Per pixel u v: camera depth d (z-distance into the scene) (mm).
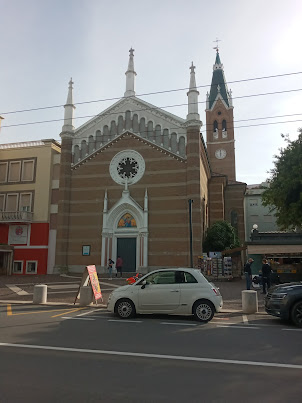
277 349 7645
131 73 33406
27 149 34719
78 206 31641
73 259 30766
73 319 11383
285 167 20172
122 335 8930
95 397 4855
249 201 54188
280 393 5070
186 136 30297
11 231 33469
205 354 7145
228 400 4805
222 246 29562
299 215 19312
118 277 27516
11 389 5113
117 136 31875
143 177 30594
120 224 30656
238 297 17625
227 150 60562
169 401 4754
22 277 28281
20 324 10336
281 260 25984
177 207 29266
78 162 32344
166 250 28688
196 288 11570
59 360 6578
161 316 12219
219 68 65625
